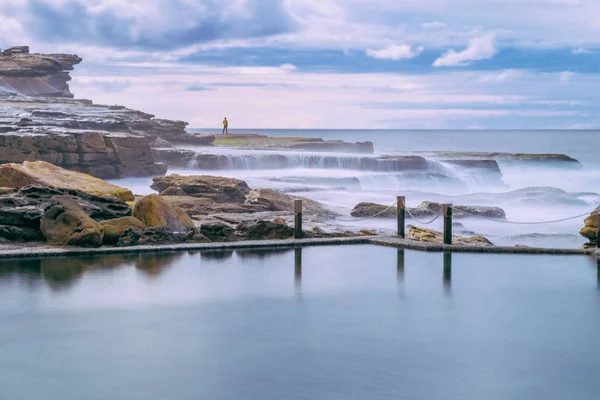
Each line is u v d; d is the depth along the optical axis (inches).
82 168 2313.0
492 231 1316.4
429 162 2731.3
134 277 671.1
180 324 509.7
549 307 571.2
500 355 447.2
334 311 552.4
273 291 620.7
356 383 396.2
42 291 604.7
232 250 854.5
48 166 1228.5
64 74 5024.6
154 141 3233.3
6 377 400.8
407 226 1282.0
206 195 1528.1
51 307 551.5
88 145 2316.7
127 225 884.6
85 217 837.8
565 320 531.8
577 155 5270.7
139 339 472.4
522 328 508.1
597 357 445.4
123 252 811.4
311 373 410.9
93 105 3690.9
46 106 3400.6
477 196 1893.5
